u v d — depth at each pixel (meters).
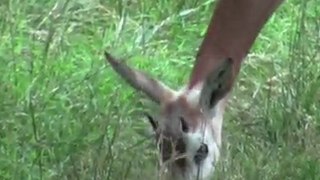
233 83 1.74
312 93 1.87
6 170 1.75
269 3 1.79
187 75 1.97
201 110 1.67
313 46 1.97
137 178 1.70
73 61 1.98
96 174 1.69
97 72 1.92
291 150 1.76
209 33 1.78
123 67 1.68
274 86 1.93
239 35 1.77
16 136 1.79
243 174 1.68
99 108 1.85
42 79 1.91
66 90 1.89
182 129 1.65
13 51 1.96
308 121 1.83
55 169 1.73
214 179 1.66
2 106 1.85
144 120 1.83
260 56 1.99
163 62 1.99
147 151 1.76
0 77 1.91
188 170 1.65
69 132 1.80
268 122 1.83
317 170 1.72
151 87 1.68
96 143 1.77
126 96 1.88
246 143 1.79
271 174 1.70
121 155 1.74
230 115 1.86
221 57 1.75
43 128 1.81
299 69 1.91
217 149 1.69
